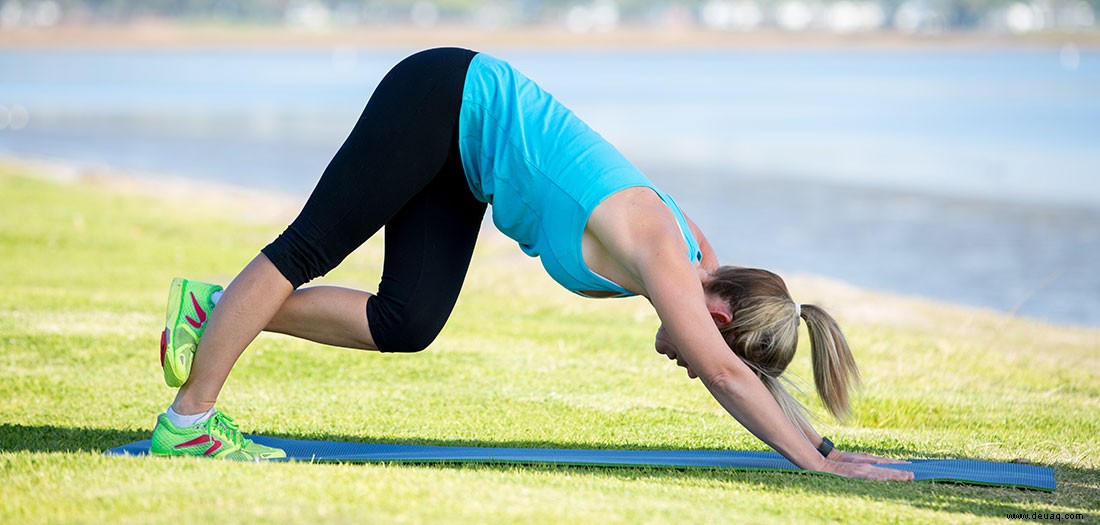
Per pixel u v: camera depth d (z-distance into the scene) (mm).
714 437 7734
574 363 10180
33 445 6895
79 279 14016
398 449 6918
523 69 118812
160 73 110812
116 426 7543
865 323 13172
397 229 6629
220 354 6348
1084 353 11953
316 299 6520
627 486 6062
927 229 23125
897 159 36688
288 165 35812
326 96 74375
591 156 6273
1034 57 163625
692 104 63719
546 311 13055
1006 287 17422
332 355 10078
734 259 19656
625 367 10102
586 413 8367
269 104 66438
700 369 6148
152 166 34594
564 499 5605
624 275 6219
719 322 6348
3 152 37688
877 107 60125
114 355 9773
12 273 14164
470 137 6441
